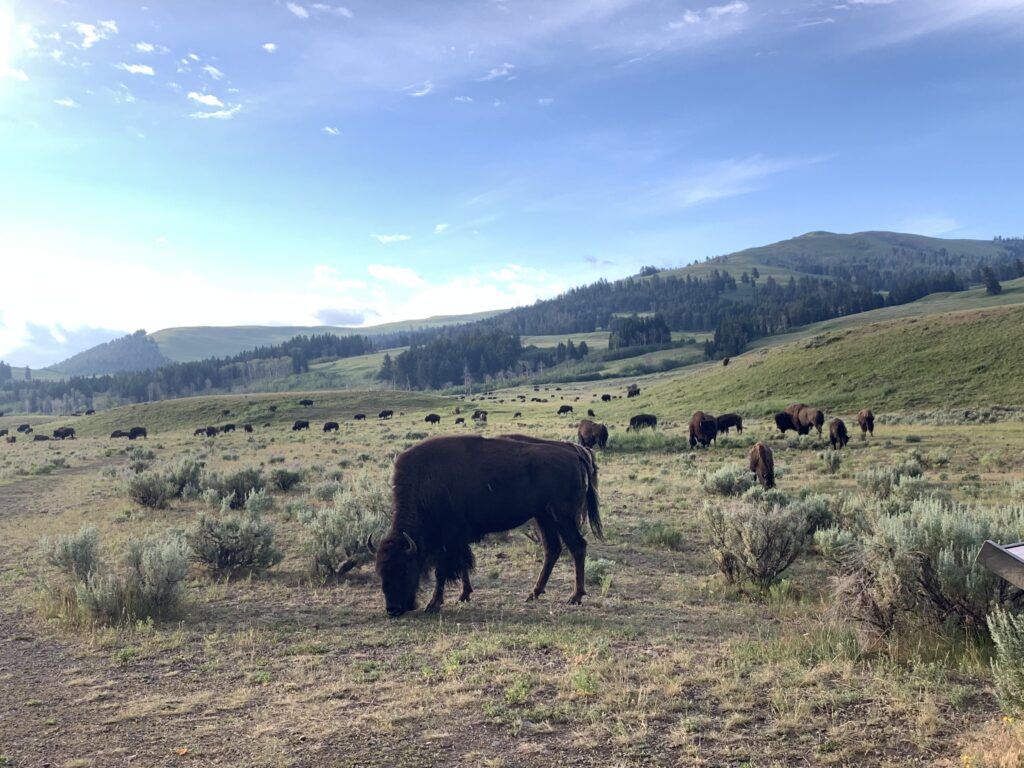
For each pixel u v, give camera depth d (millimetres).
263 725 4488
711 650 5812
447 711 4590
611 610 7574
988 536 5863
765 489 16422
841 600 6102
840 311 195625
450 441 8047
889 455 24812
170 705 4922
